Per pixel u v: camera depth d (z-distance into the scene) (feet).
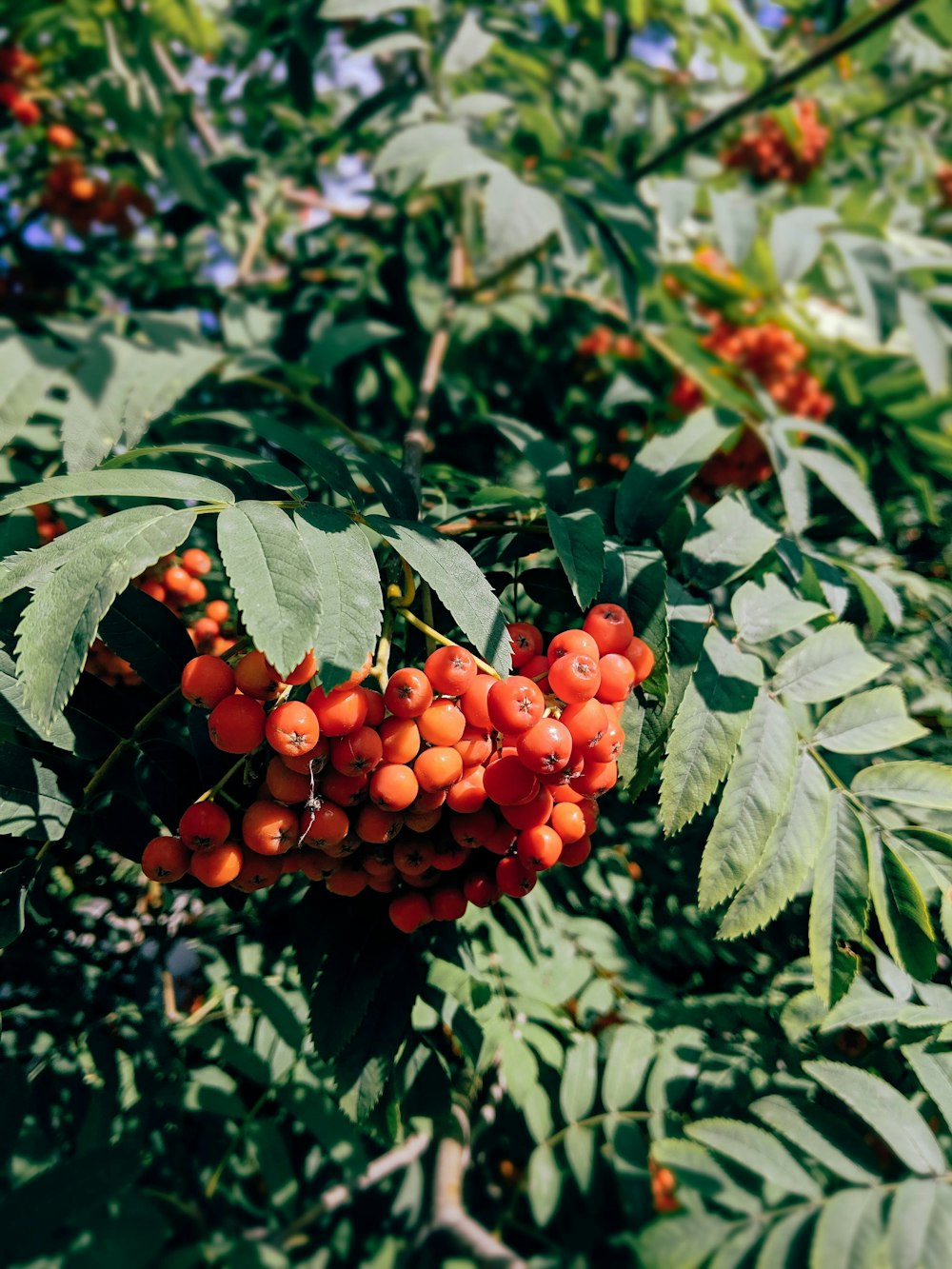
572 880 1.07
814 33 1.83
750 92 1.53
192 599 1.01
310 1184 0.87
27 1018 0.90
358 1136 0.84
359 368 1.50
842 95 1.80
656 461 0.95
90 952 0.95
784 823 0.83
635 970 0.99
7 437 0.89
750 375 1.43
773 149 1.73
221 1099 0.85
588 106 1.60
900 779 0.84
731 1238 0.73
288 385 1.33
